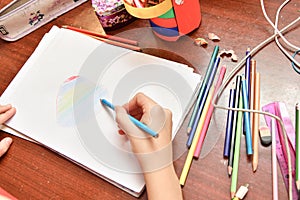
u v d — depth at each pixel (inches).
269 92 26.8
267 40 28.6
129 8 28.0
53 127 28.5
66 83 30.3
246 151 24.8
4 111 29.7
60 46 32.3
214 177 24.6
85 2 34.3
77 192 25.8
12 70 32.3
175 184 23.9
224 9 30.9
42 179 26.7
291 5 29.8
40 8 33.1
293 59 27.4
